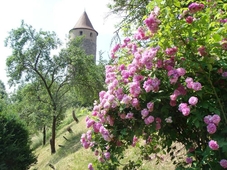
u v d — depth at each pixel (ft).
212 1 9.30
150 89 9.00
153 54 8.99
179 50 8.91
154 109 9.58
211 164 8.05
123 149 11.14
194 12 8.23
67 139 56.03
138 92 9.27
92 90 64.49
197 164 8.53
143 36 10.01
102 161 11.26
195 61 8.42
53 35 61.16
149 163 17.93
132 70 9.71
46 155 55.06
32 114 61.98
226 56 8.82
